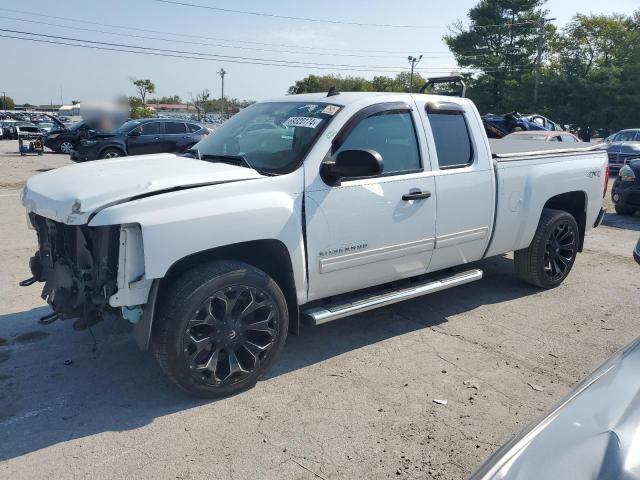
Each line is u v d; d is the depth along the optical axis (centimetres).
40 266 404
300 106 441
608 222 1014
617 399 200
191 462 300
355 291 446
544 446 183
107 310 366
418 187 436
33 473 289
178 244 325
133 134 1719
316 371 405
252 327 364
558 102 4728
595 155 612
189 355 342
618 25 4831
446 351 440
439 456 309
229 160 414
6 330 465
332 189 390
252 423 337
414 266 454
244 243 364
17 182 1380
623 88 4438
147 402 359
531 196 531
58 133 2406
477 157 482
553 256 580
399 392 376
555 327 492
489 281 620
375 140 420
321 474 293
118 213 312
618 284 620
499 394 376
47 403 357
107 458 302
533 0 5150
